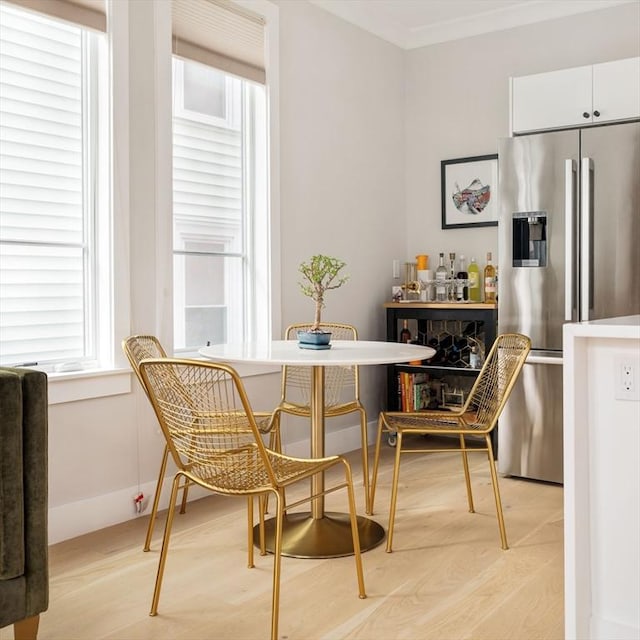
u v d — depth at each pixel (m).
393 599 2.36
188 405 2.30
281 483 2.10
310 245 4.28
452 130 4.93
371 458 4.38
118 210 3.13
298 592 2.41
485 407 3.00
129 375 3.19
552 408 3.75
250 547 2.63
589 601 2.00
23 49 2.90
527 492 3.63
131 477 3.24
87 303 3.15
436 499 3.50
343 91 4.52
